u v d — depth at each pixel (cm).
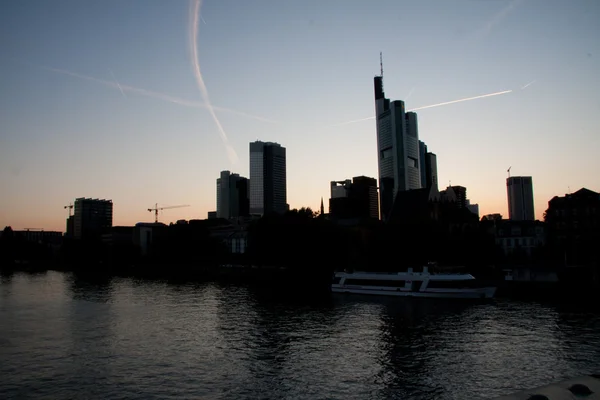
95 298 11462
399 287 10688
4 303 10681
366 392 4378
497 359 5269
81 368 5225
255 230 16762
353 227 18912
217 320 7969
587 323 6956
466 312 8250
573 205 14175
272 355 5647
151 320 8100
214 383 4678
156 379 4822
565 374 4741
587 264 10706
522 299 9581
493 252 14750
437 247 13750
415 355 5522
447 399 4178
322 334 6738
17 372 5094
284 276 15725
